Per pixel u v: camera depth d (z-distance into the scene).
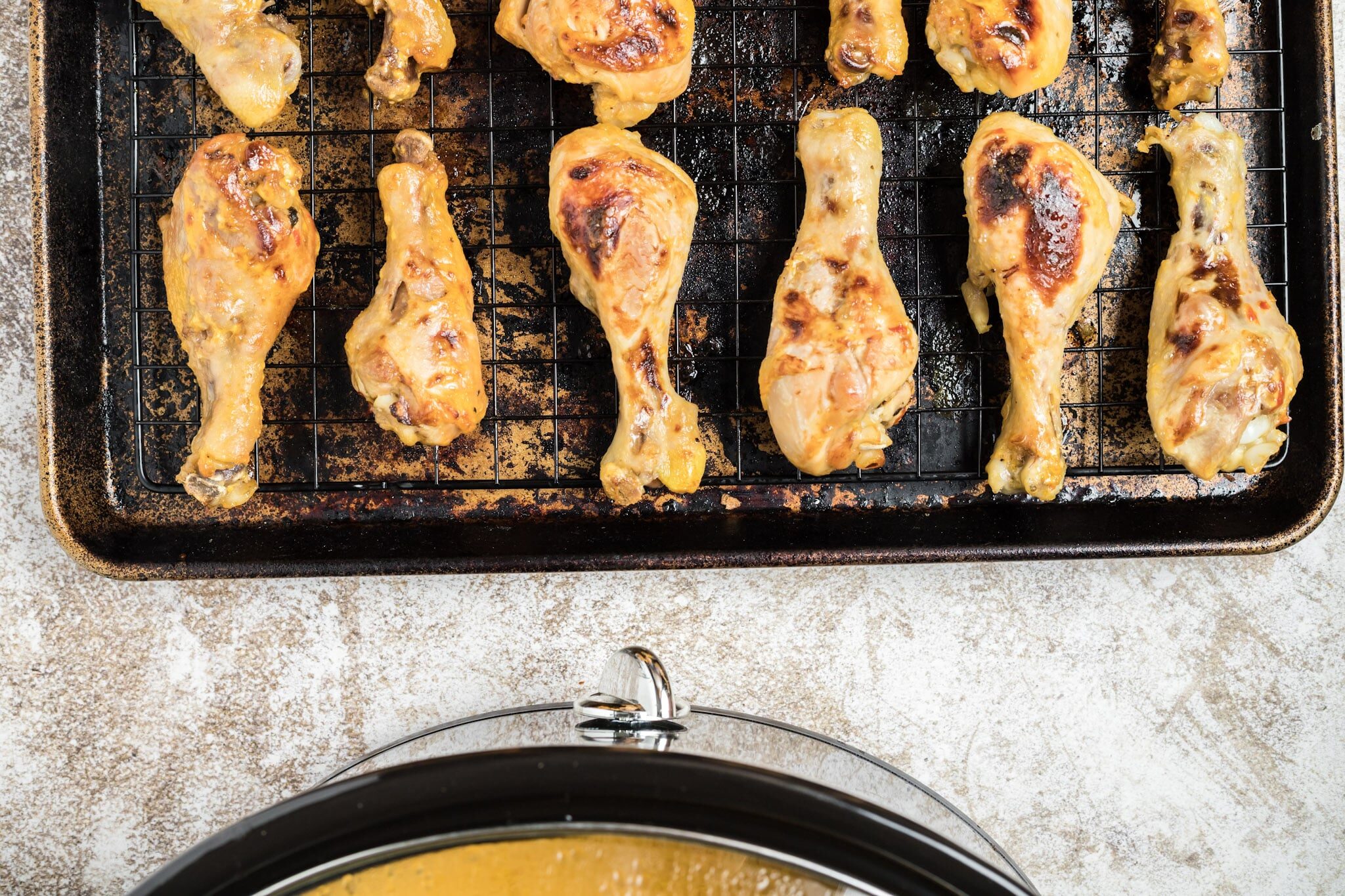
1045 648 0.91
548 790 0.75
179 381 0.90
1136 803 0.91
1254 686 0.91
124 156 0.90
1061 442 0.87
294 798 0.75
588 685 0.91
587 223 0.85
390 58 0.87
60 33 0.88
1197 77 0.88
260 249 0.85
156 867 0.91
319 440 0.90
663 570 0.88
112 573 0.87
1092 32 0.90
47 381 0.87
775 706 0.91
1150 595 0.91
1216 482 0.90
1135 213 0.90
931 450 0.90
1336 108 0.90
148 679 0.91
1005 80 0.87
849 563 0.87
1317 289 0.88
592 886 0.75
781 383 0.86
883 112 0.90
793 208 0.90
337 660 0.91
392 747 0.82
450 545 0.89
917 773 0.91
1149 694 0.91
